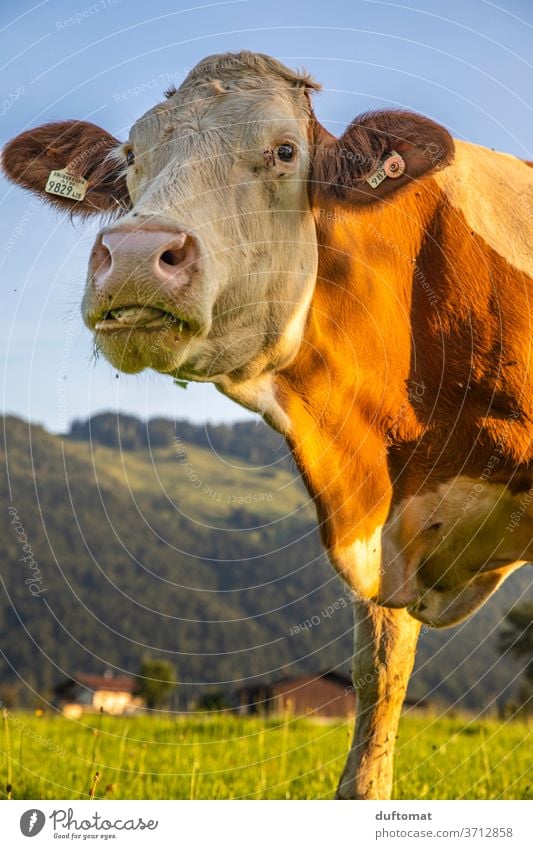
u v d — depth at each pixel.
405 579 5.53
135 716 11.68
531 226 5.83
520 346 5.49
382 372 5.33
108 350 4.08
